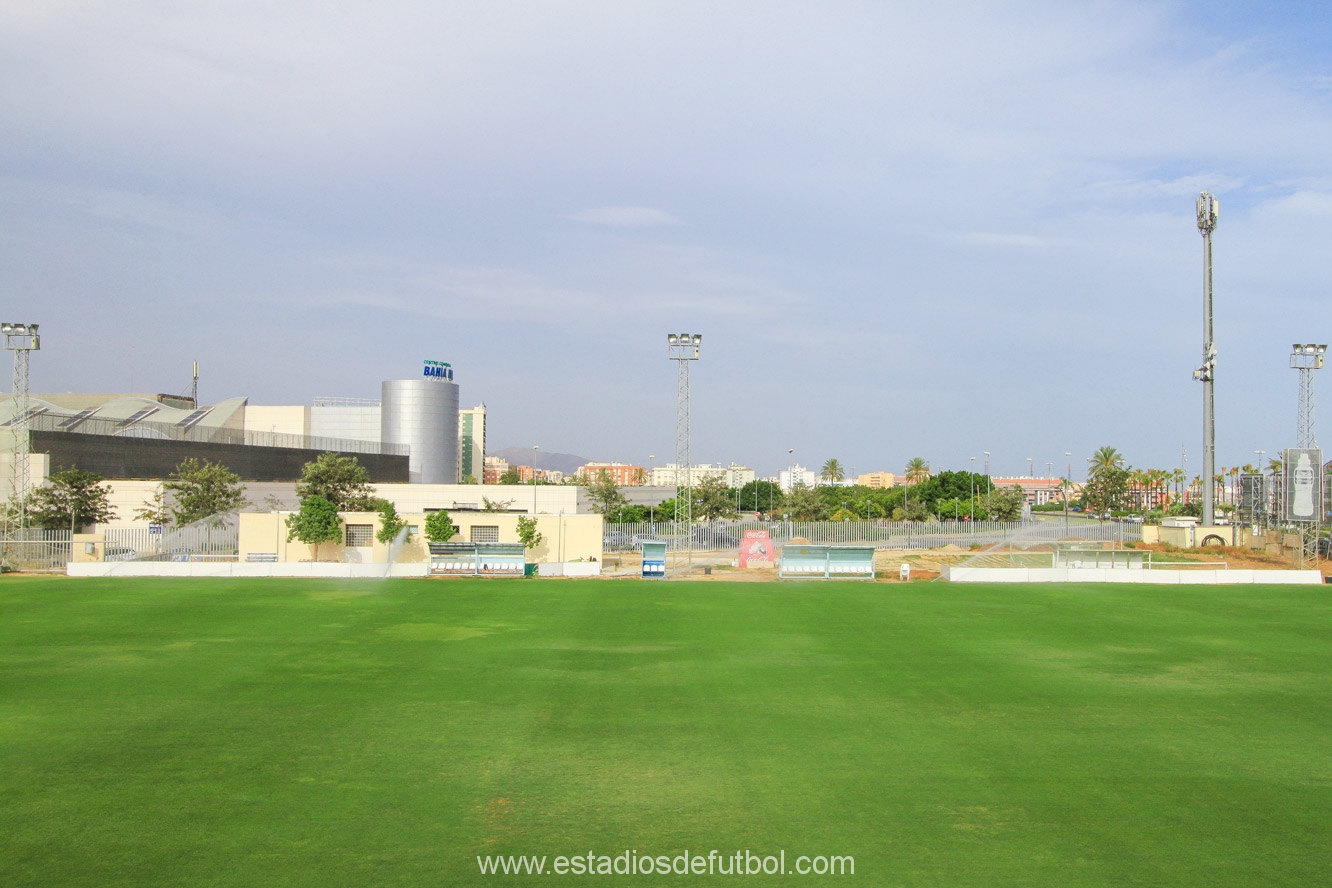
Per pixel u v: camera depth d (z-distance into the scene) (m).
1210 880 13.13
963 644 28.78
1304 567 58.16
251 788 16.17
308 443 107.44
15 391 61.75
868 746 18.80
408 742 18.73
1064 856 13.87
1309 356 73.44
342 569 43.56
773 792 16.25
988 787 16.62
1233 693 23.20
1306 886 12.98
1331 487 61.78
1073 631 31.00
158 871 13.02
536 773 17.05
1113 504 144.62
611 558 59.28
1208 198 75.06
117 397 122.75
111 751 18.06
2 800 15.58
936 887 12.87
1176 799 16.17
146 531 58.75
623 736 19.25
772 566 51.62
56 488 62.34
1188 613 34.69
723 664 25.77
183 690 22.56
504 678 23.95
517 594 37.91
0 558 47.16
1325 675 25.11
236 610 33.56
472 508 89.44
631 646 28.02
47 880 12.73
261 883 12.69
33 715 20.42
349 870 13.12
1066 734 19.73
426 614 33.03
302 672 24.45
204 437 93.50
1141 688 23.62
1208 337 75.94
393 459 115.88
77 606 34.22
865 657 26.84
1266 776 17.34
